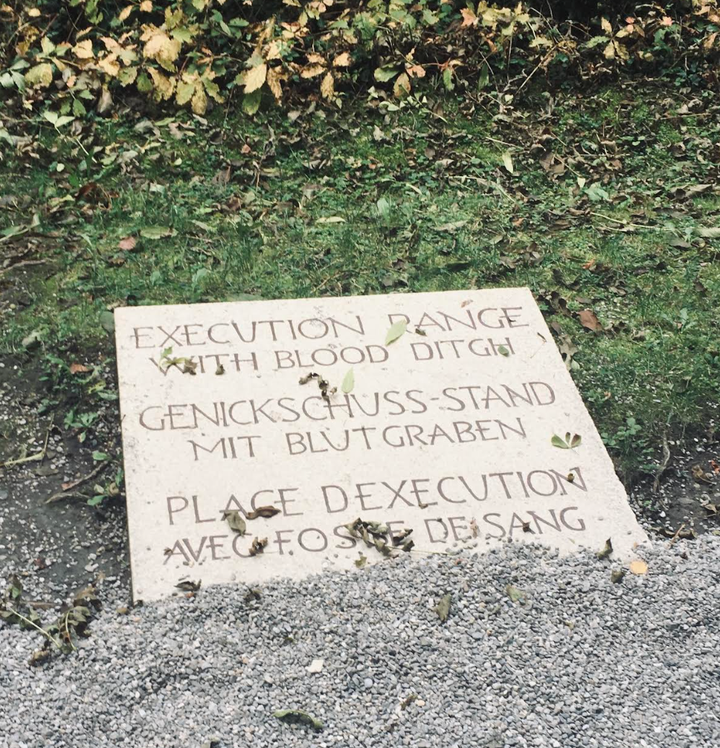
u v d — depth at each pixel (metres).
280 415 1.33
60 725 1.01
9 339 1.44
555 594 1.17
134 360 1.38
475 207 1.79
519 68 2.05
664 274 1.69
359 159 1.87
